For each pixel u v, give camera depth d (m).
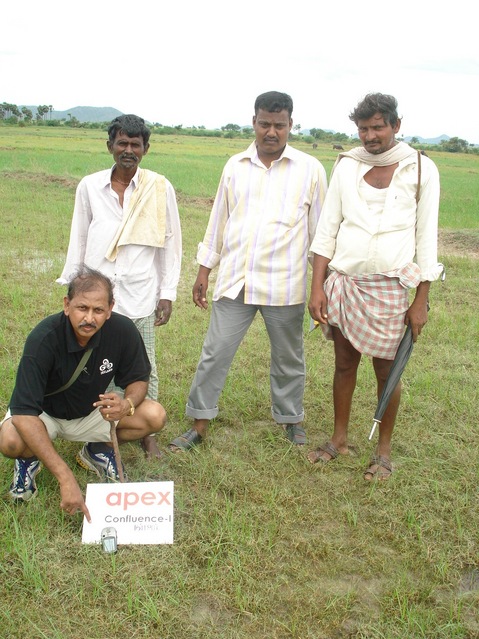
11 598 2.83
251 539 3.24
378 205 3.61
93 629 2.69
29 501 3.44
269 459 4.06
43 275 8.27
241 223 3.96
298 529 3.41
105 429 3.65
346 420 4.12
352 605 2.92
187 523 3.40
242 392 4.96
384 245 3.59
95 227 3.86
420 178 3.53
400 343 3.73
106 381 3.49
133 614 2.76
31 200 14.39
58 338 3.23
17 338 5.90
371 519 3.52
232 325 4.09
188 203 15.93
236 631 2.72
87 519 3.22
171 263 4.15
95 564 3.04
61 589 2.88
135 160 3.77
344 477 3.91
